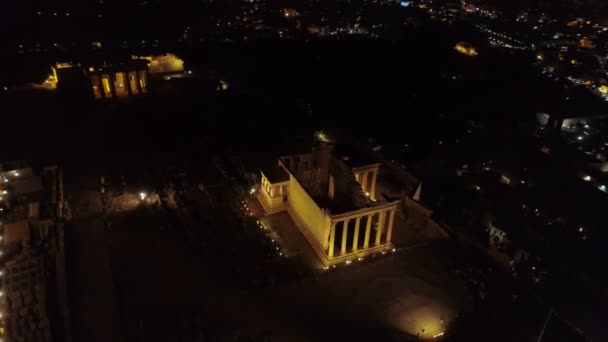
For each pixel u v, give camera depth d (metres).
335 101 109.12
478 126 104.19
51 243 45.03
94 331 38.53
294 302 43.38
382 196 51.38
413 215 57.78
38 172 62.00
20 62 116.56
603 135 102.00
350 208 47.78
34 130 75.06
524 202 76.12
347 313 42.44
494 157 91.06
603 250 65.69
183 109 87.19
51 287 40.47
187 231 52.16
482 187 79.69
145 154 70.00
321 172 57.75
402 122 102.44
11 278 39.56
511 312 44.97
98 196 58.31
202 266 47.12
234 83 109.25
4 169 56.72
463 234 56.06
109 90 89.50
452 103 117.38
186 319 40.44
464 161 88.50
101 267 45.84
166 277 45.22
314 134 83.75
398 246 52.22
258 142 76.62
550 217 72.94
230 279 45.69
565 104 118.88
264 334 39.41
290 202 57.00
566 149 94.88
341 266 48.66
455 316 43.00
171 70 105.25
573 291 55.44
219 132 79.31
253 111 91.31
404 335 40.38
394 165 67.44
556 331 44.12
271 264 48.25
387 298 44.47
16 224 45.62
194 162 68.25
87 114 82.19
